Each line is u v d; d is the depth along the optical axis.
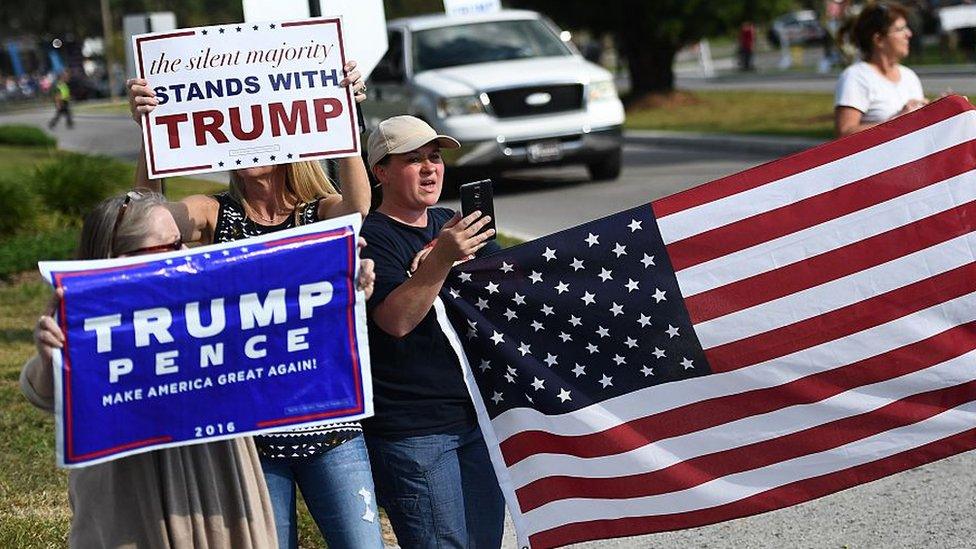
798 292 4.57
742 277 4.53
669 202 4.49
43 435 6.88
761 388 4.57
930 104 4.61
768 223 4.54
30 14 86.06
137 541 3.46
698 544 5.48
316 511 3.85
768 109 27.91
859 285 4.59
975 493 5.85
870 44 6.93
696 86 40.09
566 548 5.53
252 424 3.39
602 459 4.48
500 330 4.38
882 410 4.63
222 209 4.07
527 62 17.20
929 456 4.67
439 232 4.21
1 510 5.77
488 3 18.66
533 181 18.22
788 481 4.61
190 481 3.45
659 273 4.47
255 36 4.04
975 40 38.69
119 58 68.88
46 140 29.50
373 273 3.55
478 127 16.22
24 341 9.55
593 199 15.82
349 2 6.91
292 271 3.41
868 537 5.45
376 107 17.67
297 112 4.09
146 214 3.48
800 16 63.38
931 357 4.63
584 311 4.42
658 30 30.34
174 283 3.32
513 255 4.34
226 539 3.50
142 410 3.30
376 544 3.82
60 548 5.24
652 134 24.81
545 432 4.43
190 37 4.01
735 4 30.05
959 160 4.61
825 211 4.57
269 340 3.40
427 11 55.62
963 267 4.61
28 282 12.54
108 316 3.26
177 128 4.04
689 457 4.54
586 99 16.73
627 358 4.47
